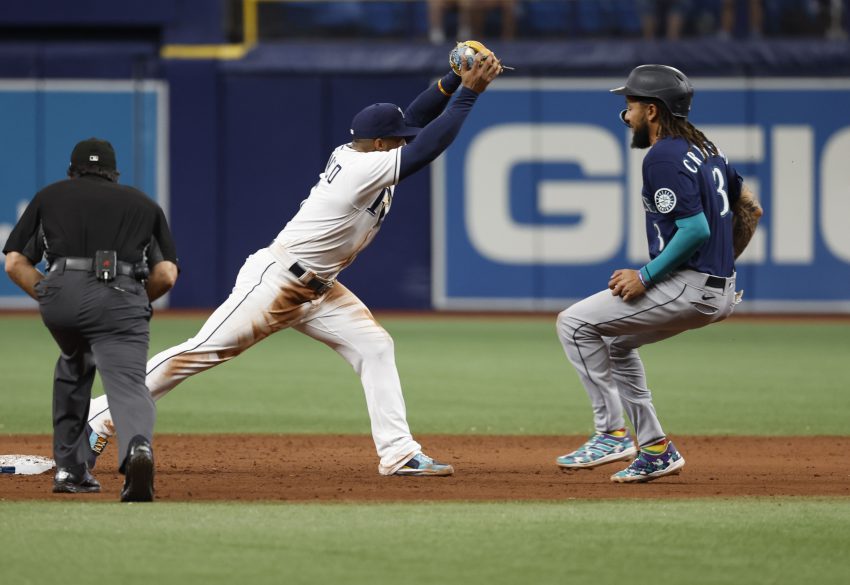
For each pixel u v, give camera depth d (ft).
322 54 257.34
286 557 59.11
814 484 83.71
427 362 175.94
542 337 212.02
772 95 255.50
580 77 256.11
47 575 55.62
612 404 84.38
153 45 260.21
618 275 79.30
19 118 257.14
